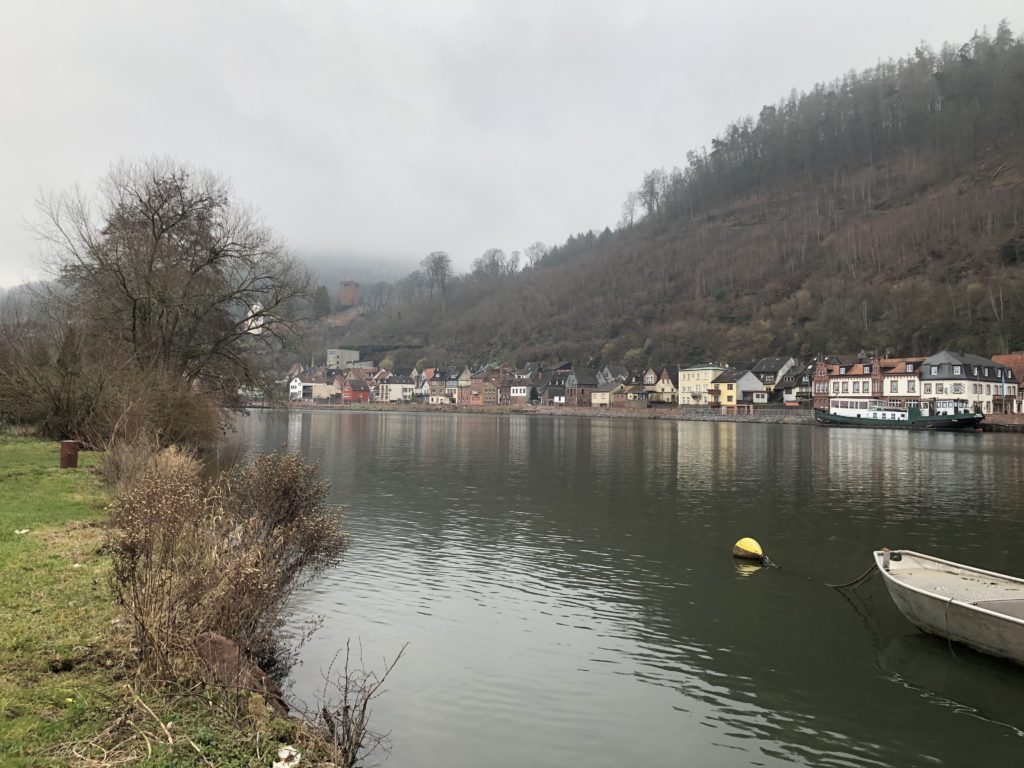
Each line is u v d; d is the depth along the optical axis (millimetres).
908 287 110188
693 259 167625
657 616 12477
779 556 16797
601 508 23188
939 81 174000
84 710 5953
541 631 11555
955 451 47094
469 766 7359
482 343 176125
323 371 174250
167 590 7086
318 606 12289
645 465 36781
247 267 32969
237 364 34125
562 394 134375
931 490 27938
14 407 27625
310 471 10789
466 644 10828
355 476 30938
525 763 7484
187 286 30250
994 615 9922
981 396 84000
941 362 85312
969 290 101188
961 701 9305
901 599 11555
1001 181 132750
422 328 199750
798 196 178500
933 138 163625
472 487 27766
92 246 29234
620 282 171875
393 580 14188
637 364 137625
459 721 8320
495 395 148750
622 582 14508
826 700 9320
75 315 29297
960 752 8109
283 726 6457
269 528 9633
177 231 31578
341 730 7039
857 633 11758
